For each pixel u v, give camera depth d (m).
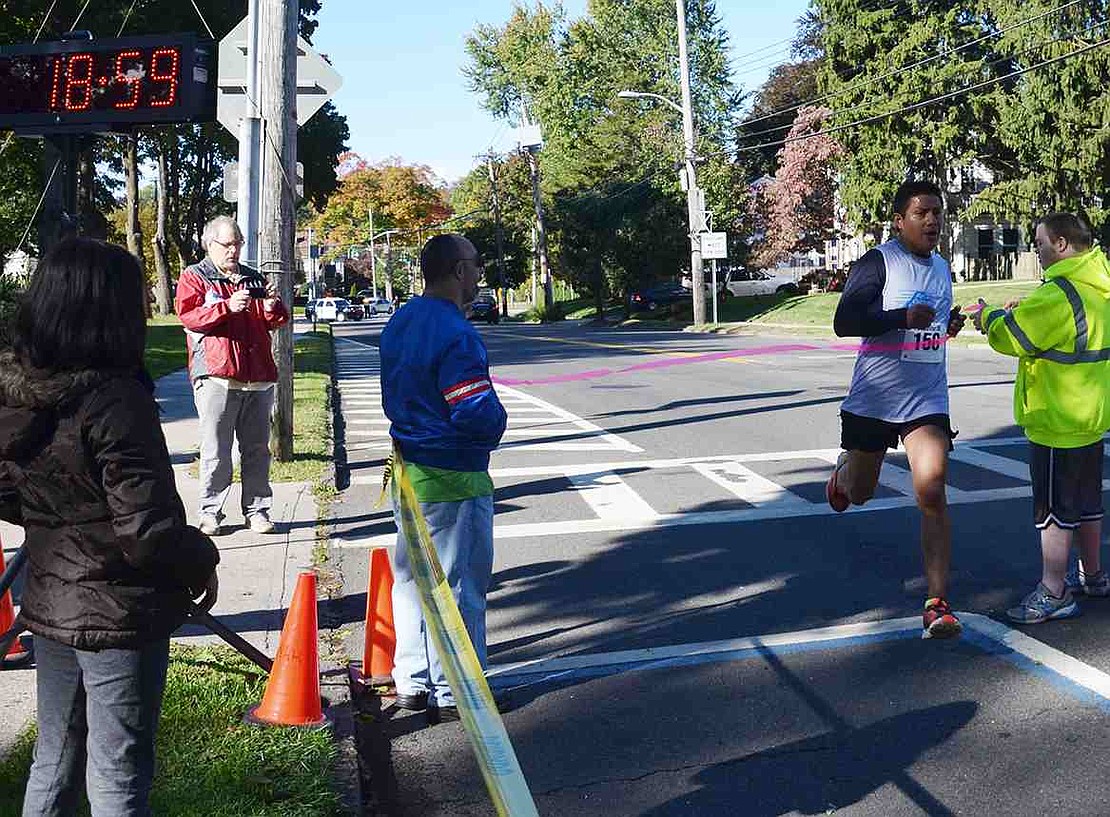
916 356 5.86
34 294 2.94
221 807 3.89
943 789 4.26
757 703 5.17
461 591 4.93
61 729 3.15
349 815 4.06
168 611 3.04
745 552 7.91
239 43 10.63
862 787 4.30
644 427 14.37
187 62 8.69
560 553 8.05
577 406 16.94
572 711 5.16
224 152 51.03
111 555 2.96
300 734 4.57
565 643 6.12
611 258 54.38
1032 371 6.02
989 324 5.96
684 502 9.66
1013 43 40.47
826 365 22.47
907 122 44.84
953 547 7.82
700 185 52.06
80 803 3.85
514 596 7.05
